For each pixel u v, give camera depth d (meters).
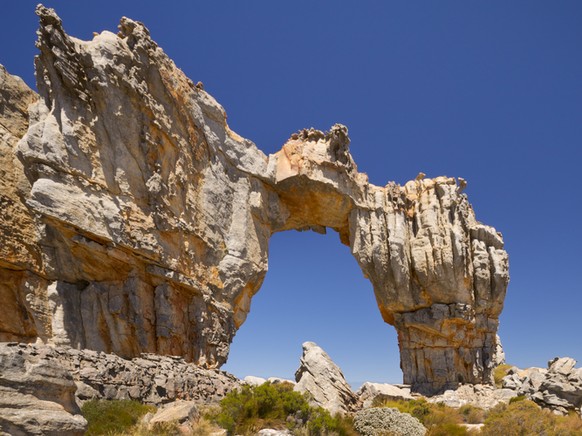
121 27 25.77
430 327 39.44
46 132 21.44
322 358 25.23
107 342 23.38
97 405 15.30
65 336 21.92
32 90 24.89
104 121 23.41
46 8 21.66
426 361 40.31
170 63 27.80
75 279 23.38
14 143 23.03
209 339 27.25
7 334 21.97
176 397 19.69
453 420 26.95
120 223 23.00
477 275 40.41
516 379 40.44
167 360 21.81
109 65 23.55
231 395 18.92
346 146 38.31
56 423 9.84
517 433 24.09
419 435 21.41
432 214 40.75
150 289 25.16
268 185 35.53
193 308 26.94
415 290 40.41
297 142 36.78
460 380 39.88
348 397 24.80
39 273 22.66
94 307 23.36
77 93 22.50
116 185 23.53
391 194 41.44
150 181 24.97
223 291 29.30
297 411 18.97
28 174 21.98
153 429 14.43
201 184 29.23
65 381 10.68
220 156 31.45
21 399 9.73
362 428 21.39
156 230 24.95
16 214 22.33
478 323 40.75
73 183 21.86
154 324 24.80
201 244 28.36
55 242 22.48
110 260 23.48
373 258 39.28
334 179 37.06
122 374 17.95
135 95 24.50
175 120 27.28
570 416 28.03
